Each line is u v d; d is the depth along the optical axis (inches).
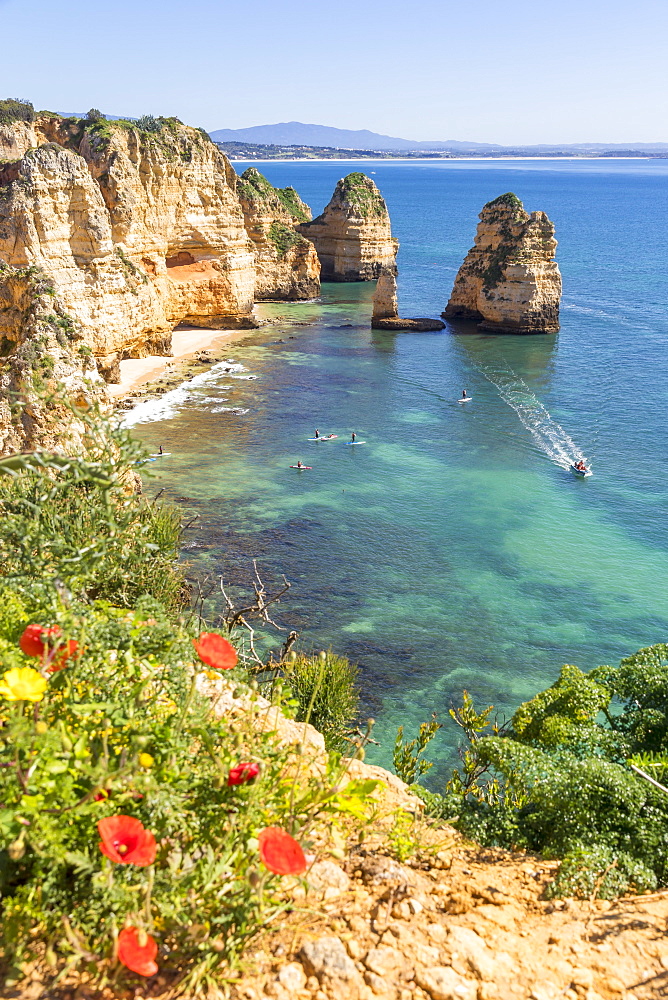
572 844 242.8
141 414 2304.4
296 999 153.6
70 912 148.1
